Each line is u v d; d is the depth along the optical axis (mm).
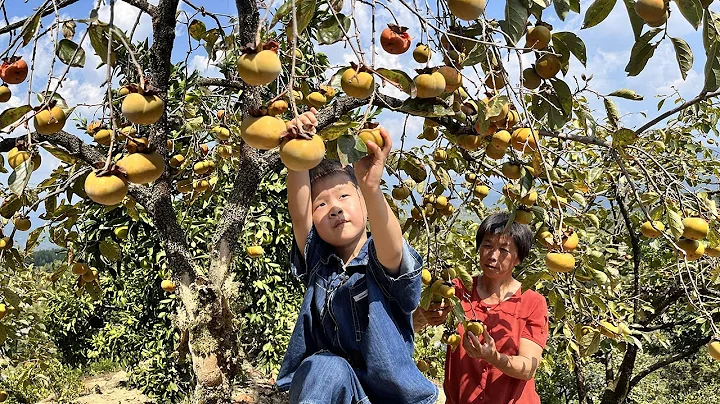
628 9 1351
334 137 1351
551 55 1674
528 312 2436
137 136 1788
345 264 1752
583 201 2422
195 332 1914
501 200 3678
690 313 4789
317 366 1565
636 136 1737
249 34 1942
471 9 1329
